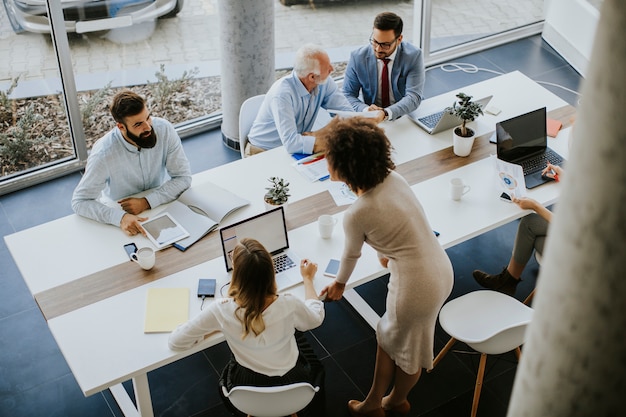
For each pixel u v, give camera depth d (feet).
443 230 10.66
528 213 11.12
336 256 10.18
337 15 18.62
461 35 20.63
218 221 10.74
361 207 8.33
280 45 18.48
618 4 0.85
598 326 0.91
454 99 14.01
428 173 11.97
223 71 16.28
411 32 20.02
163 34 16.31
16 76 14.94
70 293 9.61
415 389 11.28
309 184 11.69
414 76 13.85
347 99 14.33
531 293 12.40
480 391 10.56
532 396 1.01
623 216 0.86
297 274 9.80
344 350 12.01
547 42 21.29
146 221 10.71
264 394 8.11
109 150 10.85
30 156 15.94
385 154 8.05
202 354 11.89
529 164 12.04
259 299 8.02
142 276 9.86
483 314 10.43
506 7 20.81
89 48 15.60
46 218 15.14
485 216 10.95
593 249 0.89
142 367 8.51
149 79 16.69
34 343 12.21
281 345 8.54
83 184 10.87
